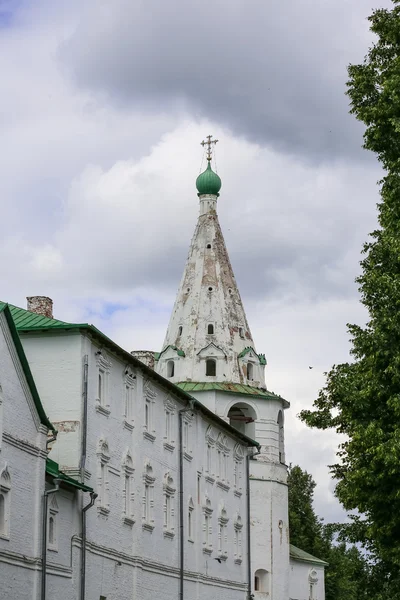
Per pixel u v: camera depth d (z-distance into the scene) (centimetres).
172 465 5850
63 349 4628
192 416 6322
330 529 4488
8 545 3719
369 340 4084
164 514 5662
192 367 8044
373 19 4478
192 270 8475
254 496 7794
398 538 4141
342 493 4325
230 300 8356
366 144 4375
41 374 4619
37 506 3953
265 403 8038
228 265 8538
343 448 4488
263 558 7688
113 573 4828
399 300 4038
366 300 4194
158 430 5659
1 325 3741
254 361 8238
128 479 5178
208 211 8694
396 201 4188
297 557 8594
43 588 3922
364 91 4419
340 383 4172
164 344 8356
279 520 7894
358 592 4447
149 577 5316
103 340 4781
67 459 4491
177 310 8381
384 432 4044
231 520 7019
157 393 5675
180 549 5847
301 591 8650
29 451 3928
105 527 4772
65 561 4238
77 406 4550
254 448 7894
